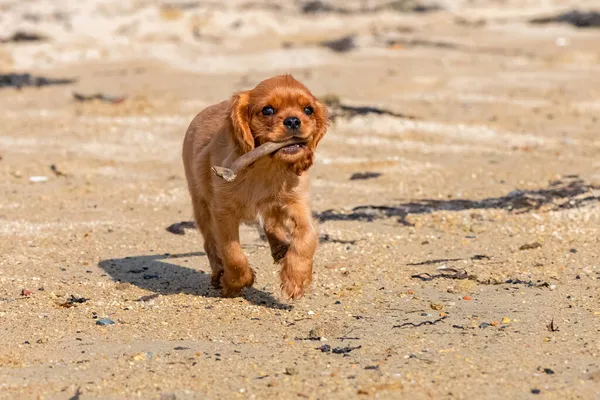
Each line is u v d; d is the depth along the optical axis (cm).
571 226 1318
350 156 1844
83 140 1997
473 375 812
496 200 1475
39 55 3394
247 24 4191
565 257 1180
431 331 930
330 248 1238
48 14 4209
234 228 1023
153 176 1700
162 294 1065
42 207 1479
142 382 807
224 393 782
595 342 891
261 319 978
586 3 4712
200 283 1115
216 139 1033
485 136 2016
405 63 3175
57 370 838
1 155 1848
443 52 3450
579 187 1523
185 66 3183
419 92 2566
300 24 4412
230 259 1025
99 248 1255
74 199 1533
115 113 2300
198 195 1108
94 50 3462
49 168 1747
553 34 3950
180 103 2416
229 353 875
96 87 2723
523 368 828
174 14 4188
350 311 998
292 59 3281
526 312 984
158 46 3556
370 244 1257
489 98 2464
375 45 3603
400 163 1769
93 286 1091
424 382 797
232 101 984
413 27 4281
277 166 988
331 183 1633
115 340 916
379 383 793
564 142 1936
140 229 1353
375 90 2594
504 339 903
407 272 1136
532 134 2027
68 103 2453
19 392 788
